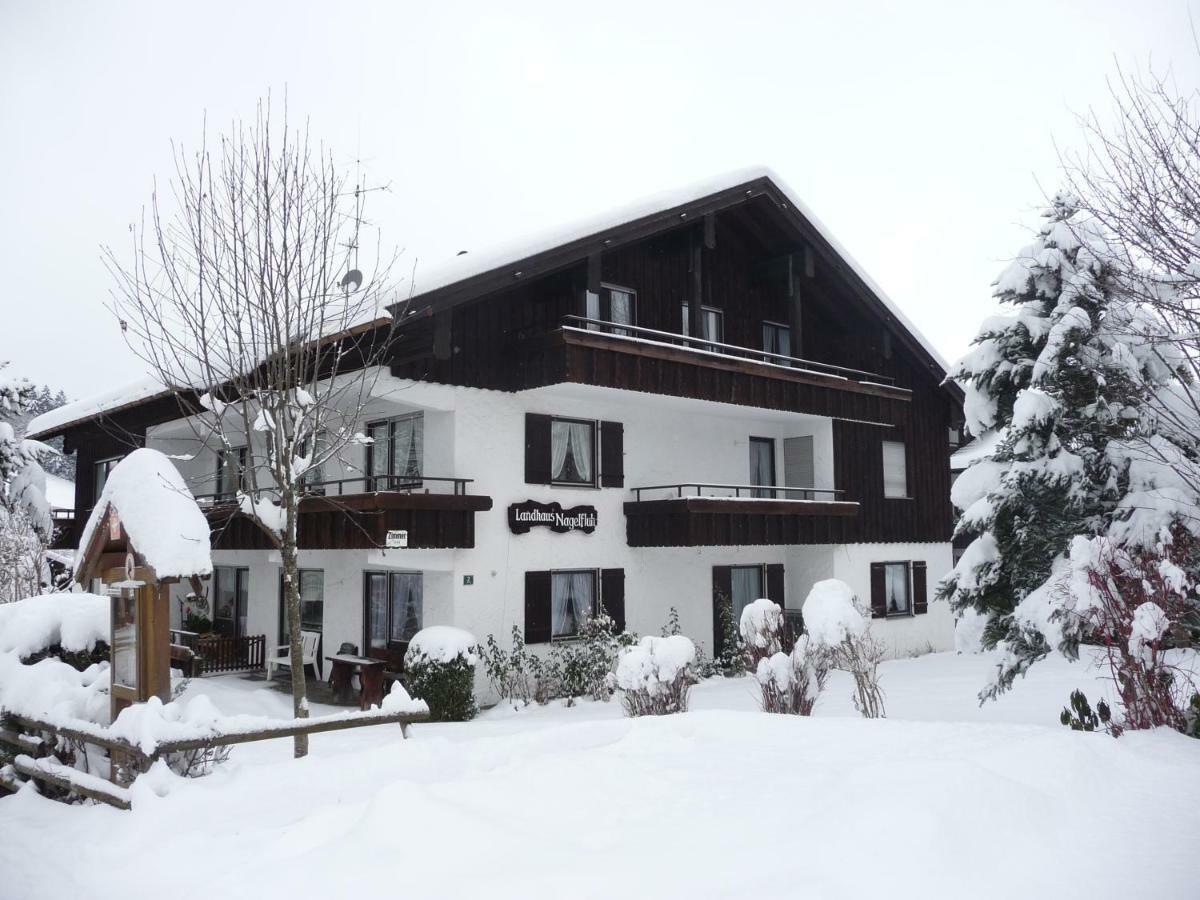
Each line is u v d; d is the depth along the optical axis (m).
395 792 5.50
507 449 16.73
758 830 5.24
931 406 24.66
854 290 21.77
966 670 19.11
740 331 21.20
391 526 14.52
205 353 10.27
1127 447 12.40
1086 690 14.39
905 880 4.45
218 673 19.30
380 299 13.70
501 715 15.08
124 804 6.92
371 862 4.95
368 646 17.52
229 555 21.30
